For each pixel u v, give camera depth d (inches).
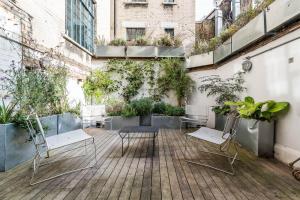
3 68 163.2
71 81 279.0
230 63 268.4
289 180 122.4
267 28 169.5
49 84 197.3
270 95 180.5
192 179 123.6
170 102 367.2
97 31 380.2
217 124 269.4
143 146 202.5
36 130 142.9
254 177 127.0
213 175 130.0
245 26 208.8
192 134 161.6
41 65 208.8
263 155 168.1
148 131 177.6
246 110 178.2
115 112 318.3
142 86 368.2
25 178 124.3
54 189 110.0
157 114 316.8
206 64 322.7
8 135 136.9
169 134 263.4
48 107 204.5
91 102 346.0
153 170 138.0
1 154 134.6
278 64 168.9
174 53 370.9
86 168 140.6
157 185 115.1
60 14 253.1
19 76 161.5
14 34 175.2
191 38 431.5
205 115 285.6
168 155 173.2
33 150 162.6
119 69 363.3
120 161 156.2
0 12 159.8
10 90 159.9
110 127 294.8
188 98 355.9
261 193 106.3
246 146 187.9
